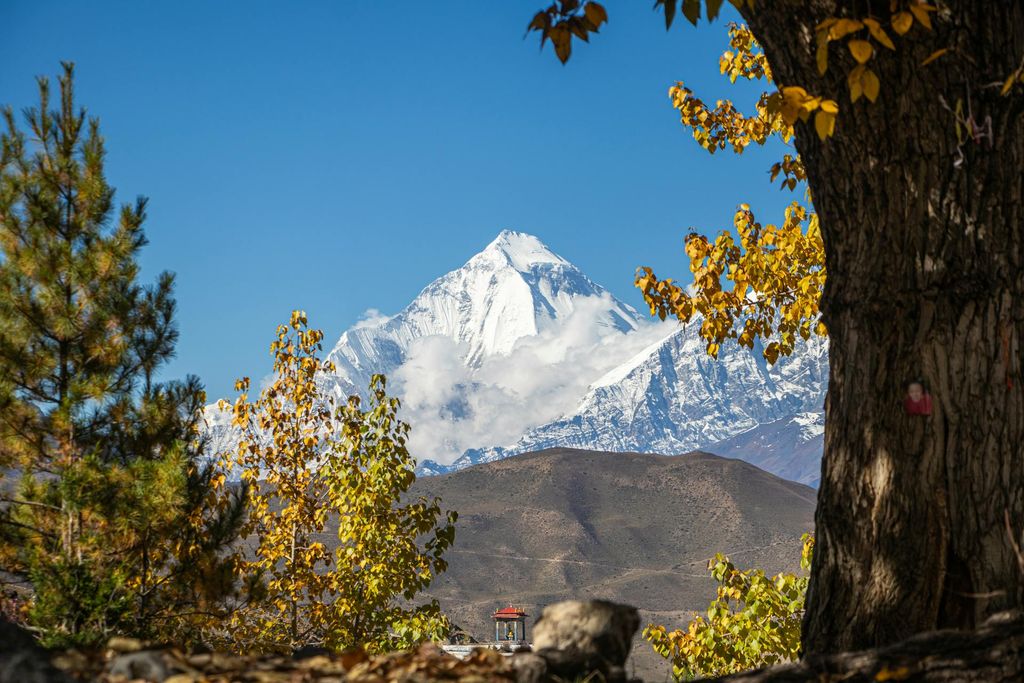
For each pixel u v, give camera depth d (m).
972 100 11.62
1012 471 11.70
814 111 12.16
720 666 29.25
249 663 11.56
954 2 11.51
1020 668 10.06
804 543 28.98
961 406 11.76
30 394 25.67
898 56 11.63
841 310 12.45
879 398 12.05
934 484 11.79
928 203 11.84
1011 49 11.67
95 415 25.12
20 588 23.52
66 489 22.22
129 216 26.97
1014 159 11.78
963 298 11.77
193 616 23.80
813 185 12.81
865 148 11.99
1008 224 11.80
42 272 25.75
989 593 11.53
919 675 10.27
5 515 23.77
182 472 23.08
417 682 10.70
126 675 10.38
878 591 11.90
